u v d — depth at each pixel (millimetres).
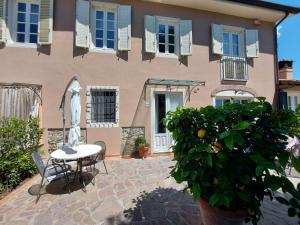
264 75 9781
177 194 4250
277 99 9891
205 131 2000
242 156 1950
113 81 7785
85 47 7449
